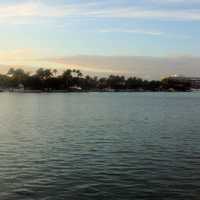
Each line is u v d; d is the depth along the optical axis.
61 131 55.38
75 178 27.20
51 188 24.70
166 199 22.67
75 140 45.91
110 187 24.97
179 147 40.12
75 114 91.00
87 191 24.11
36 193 23.64
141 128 59.19
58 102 151.88
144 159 33.84
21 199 22.47
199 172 28.91
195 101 172.88
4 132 54.22
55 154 36.34
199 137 48.06
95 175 28.05
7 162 32.56
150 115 87.88
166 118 79.12
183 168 30.27
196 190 24.36
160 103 150.25
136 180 26.64
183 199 22.64
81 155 35.81
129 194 23.55
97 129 57.84
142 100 183.25
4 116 84.69
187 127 60.44
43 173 28.64
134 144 42.41
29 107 119.06
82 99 186.88
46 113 94.06
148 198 22.84
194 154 36.12
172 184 25.64
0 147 40.59
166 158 34.25
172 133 52.38
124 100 181.38
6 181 26.28
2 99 179.00
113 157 34.81
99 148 39.78
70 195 23.30
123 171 29.31
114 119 76.94
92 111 101.94
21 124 66.19
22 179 26.84
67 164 31.81
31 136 49.84
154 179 26.92
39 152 37.44
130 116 84.94
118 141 44.84
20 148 39.94
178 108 116.62
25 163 32.19
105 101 166.50
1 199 22.44
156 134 51.28
